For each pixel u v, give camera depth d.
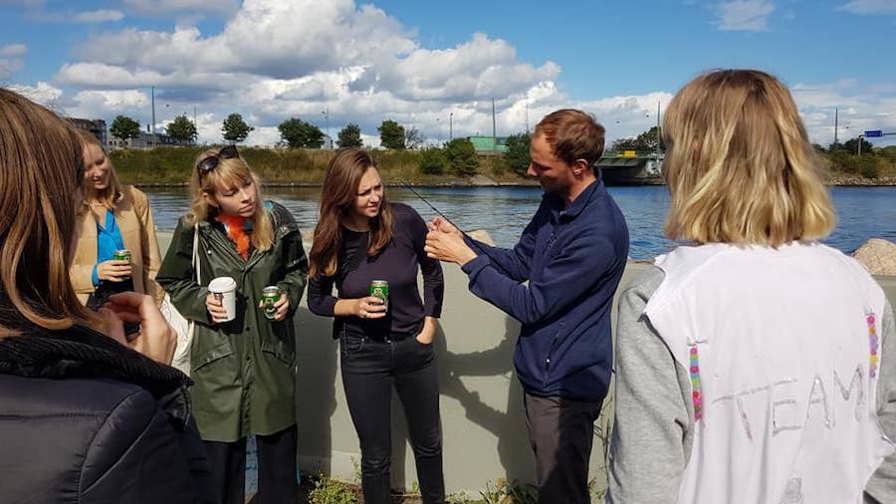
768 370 0.99
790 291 1.01
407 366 2.46
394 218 2.42
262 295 2.42
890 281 2.26
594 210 1.96
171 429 0.89
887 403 1.09
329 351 3.07
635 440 1.01
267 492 2.62
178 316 2.51
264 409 2.46
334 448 3.12
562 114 1.98
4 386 0.81
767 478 1.00
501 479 2.87
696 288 1.02
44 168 0.87
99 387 0.83
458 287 2.82
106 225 2.74
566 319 1.98
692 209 1.08
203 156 2.37
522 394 2.79
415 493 3.01
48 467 0.75
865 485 1.07
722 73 1.12
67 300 0.90
